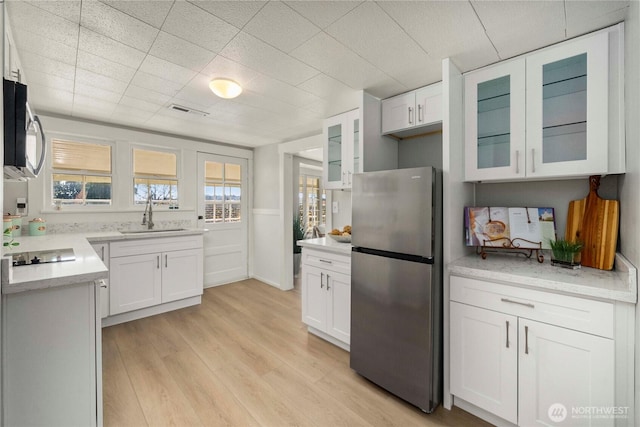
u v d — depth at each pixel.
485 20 1.43
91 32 1.53
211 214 4.18
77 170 3.07
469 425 1.59
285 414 1.66
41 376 1.21
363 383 1.97
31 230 2.61
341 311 2.36
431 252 1.68
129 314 2.96
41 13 1.37
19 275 1.23
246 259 4.61
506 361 1.50
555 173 1.59
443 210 1.78
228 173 4.38
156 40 1.61
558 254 1.65
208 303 3.50
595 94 1.48
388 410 1.71
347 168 2.73
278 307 3.39
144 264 3.02
